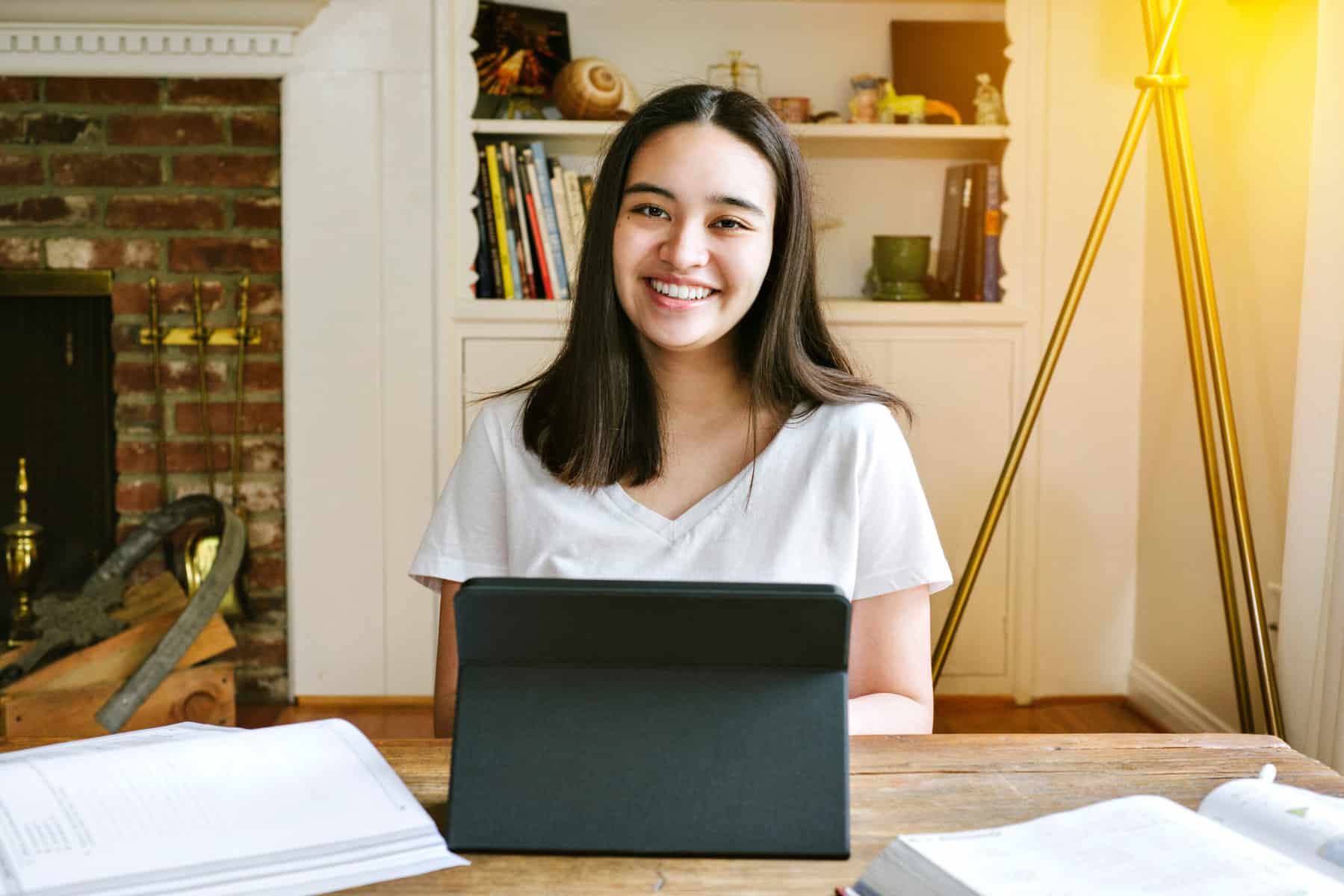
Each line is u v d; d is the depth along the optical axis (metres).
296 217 3.04
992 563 3.14
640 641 0.84
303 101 3.01
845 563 1.27
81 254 3.10
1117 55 3.05
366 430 3.09
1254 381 2.54
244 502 3.16
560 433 1.29
